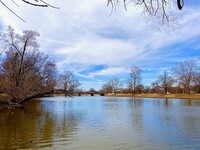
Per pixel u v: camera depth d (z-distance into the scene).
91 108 44.62
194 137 17.36
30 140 16.67
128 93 135.50
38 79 43.34
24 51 43.09
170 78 108.56
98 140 16.56
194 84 96.38
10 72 41.16
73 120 26.89
